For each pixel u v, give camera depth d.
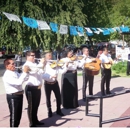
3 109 7.24
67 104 7.10
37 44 17.22
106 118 6.14
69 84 7.03
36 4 18.33
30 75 5.27
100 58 8.70
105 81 9.02
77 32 11.62
